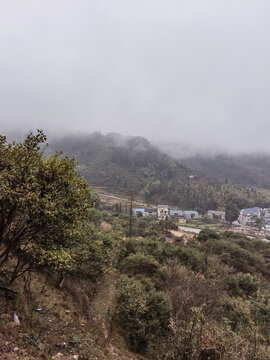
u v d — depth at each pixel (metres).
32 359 4.90
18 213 5.54
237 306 12.59
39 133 6.11
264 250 36.88
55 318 7.43
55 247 6.07
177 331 7.55
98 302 11.98
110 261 14.16
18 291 7.32
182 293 11.28
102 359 6.72
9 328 5.47
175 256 21.02
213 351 6.53
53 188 5.62
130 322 10.16
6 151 5.79
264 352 6.68
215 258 24.62
